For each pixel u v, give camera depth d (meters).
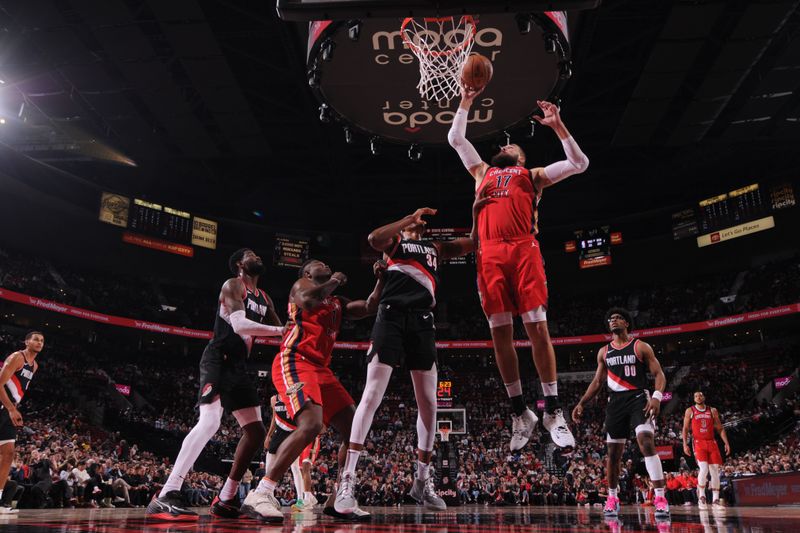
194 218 35.91
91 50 22.09
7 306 28.77
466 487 21.59
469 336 37.12
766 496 11.65
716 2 18.72
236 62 22.88
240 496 16.92
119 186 34.44
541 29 9.38
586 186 35.25
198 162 32.09
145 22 20.11
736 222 33.16
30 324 30.88
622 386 5.92
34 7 19.66
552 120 3.62
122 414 26.86
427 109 11.48
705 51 21.94
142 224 33.84
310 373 4.47
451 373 35.09
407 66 10.35
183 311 36.19
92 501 13.01
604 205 37.78
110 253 34.22
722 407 28.80
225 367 4.84
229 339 4.86
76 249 33.47
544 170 3.75
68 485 12.43
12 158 28.38
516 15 9.05
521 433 3.68
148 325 31.94
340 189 34.41
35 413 22.41
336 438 26.89
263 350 35.38
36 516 5.70
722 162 32.50
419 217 4.77
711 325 31.92
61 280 32.75
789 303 29.70
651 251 36.22
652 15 19.83
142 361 33.25
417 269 4.70
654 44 20.97
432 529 3.13
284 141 29.27
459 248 5.06
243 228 37.69
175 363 34.41
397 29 9.50
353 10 6.44
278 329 4.65
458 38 9.54
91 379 27.53
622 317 6.04
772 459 17.62
